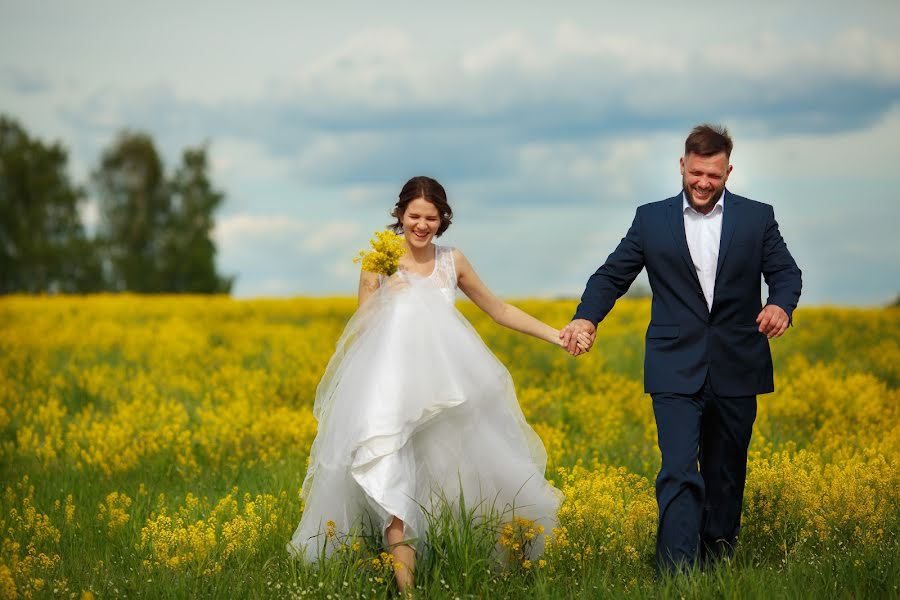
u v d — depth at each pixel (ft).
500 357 68.90
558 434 41.70
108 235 332.39
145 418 48.62
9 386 59.62
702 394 26.35
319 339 83.92
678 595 22.91
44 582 24.66
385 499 24.35
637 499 30.37
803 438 43.16
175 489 37.11
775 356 70.03
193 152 335.67
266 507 30.76
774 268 26.40
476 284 28.35
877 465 31.68
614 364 68.03
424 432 26.45
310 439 44.42
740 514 27.96
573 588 24.35
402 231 28.07
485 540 25.96
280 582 24.81
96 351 78.59
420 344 26.04
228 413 46.83
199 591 24.62
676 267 26.45
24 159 323.57
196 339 82.28
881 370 63.10
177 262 328.08
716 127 26.30
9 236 321.11
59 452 44.32
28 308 126.41
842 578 23.61
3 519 31.01
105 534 29.86
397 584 24.57
